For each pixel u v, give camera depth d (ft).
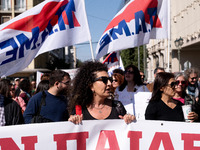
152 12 19.71
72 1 18.76
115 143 9.97
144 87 17.28
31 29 17.71
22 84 22.99
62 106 13.43
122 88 17.22
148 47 167.53
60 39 18.48
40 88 17.99
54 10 18.38
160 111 12.14
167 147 10.05
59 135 9.78
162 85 12.08
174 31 118.32
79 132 9.86
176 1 116.26
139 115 16.74
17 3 141.59
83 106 10.30
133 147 10.02
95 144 9.91
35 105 13.29
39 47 18.13
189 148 10.02
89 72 10.17
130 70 16.88
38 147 9.72
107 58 26.84
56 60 164.45
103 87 10.02
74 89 10.34
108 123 9.96
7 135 9.60
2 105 13.92
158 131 10.05
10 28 17.26
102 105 10.38
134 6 19.56
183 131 10.03
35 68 147.54
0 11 139.64
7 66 17.35
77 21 18.86
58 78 13.39
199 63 118.62
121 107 10.55
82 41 18.89
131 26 19.33
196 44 95.91
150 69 168.76
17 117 14.07
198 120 13.35
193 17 91.56
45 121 13.08
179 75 14.61
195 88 16.76
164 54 131.64
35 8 17.98
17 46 17.39
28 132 9.68
